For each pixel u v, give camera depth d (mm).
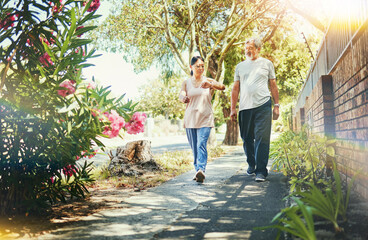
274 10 11812
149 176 5785
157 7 11859
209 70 15609
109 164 6359
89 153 3533
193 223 2730
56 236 2459
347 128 3703
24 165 2982
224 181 4988
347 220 2445
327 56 5332
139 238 2387
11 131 2934
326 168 4320
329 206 2287
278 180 4844
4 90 2920
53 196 3328
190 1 12859
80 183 3619
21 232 2551
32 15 3039
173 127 47094
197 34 13406
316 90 5535
